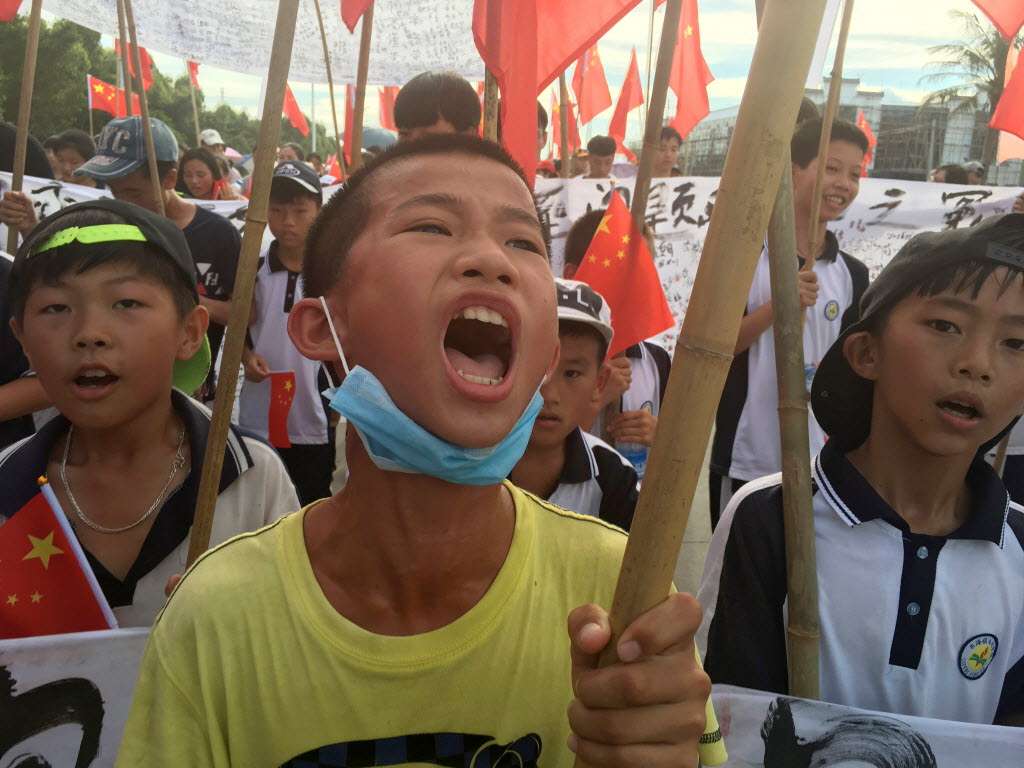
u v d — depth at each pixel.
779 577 1.39
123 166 3.62
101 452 1.65
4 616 1.47
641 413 2.70
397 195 0.89
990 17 2.27
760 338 3.02
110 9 3.43
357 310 0.87
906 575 1.39
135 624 1.60
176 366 1.89
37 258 1.51
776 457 3.02
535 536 1.02
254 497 1.72
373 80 3.72
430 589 0.95
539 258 0.91
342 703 0.93
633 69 8.67
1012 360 1.28
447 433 0.83
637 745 0.72
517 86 1.97
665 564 0.71
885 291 1.36
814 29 0.64
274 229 3.54
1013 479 3.10
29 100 3.05
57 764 1.43
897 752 1.28
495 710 0.95
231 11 3.52
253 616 0.94
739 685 1.38
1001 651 1.42
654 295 2.32
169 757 0.93
